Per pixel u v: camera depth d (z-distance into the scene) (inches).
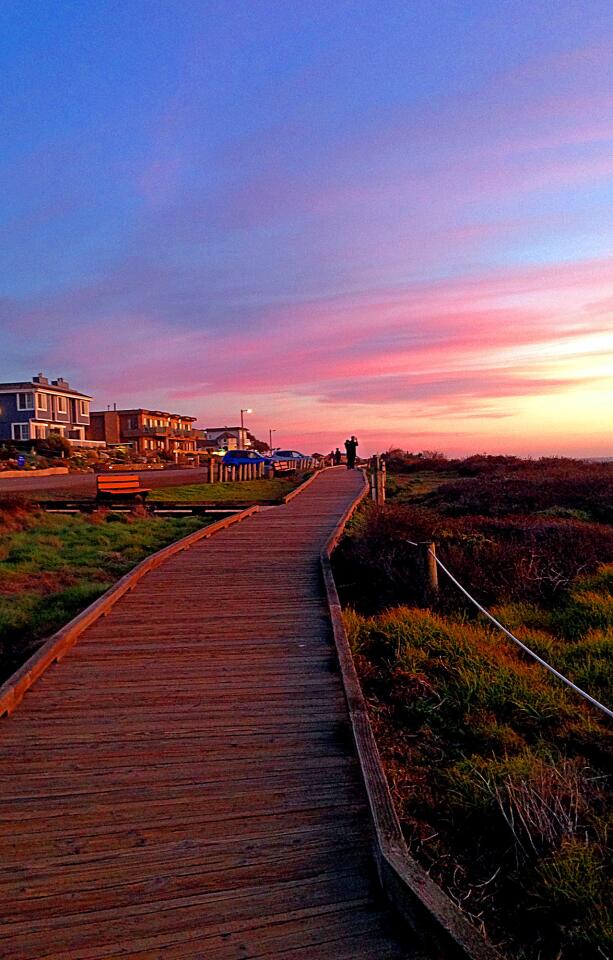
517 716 224.7
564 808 165.8
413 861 124.4
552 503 689.6
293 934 114.7
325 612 313.6
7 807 151.6
